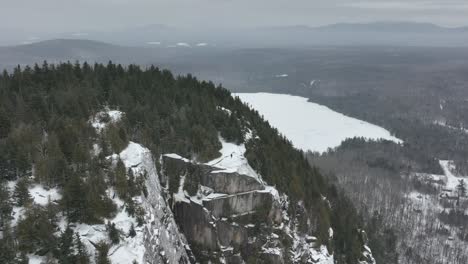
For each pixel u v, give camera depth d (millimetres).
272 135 95562
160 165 69250
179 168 70438
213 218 67688
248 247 68938
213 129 80125
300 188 81188
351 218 99188
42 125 60562
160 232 57312
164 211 61656
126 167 57219
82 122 62000
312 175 97000
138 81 94688
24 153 50875
